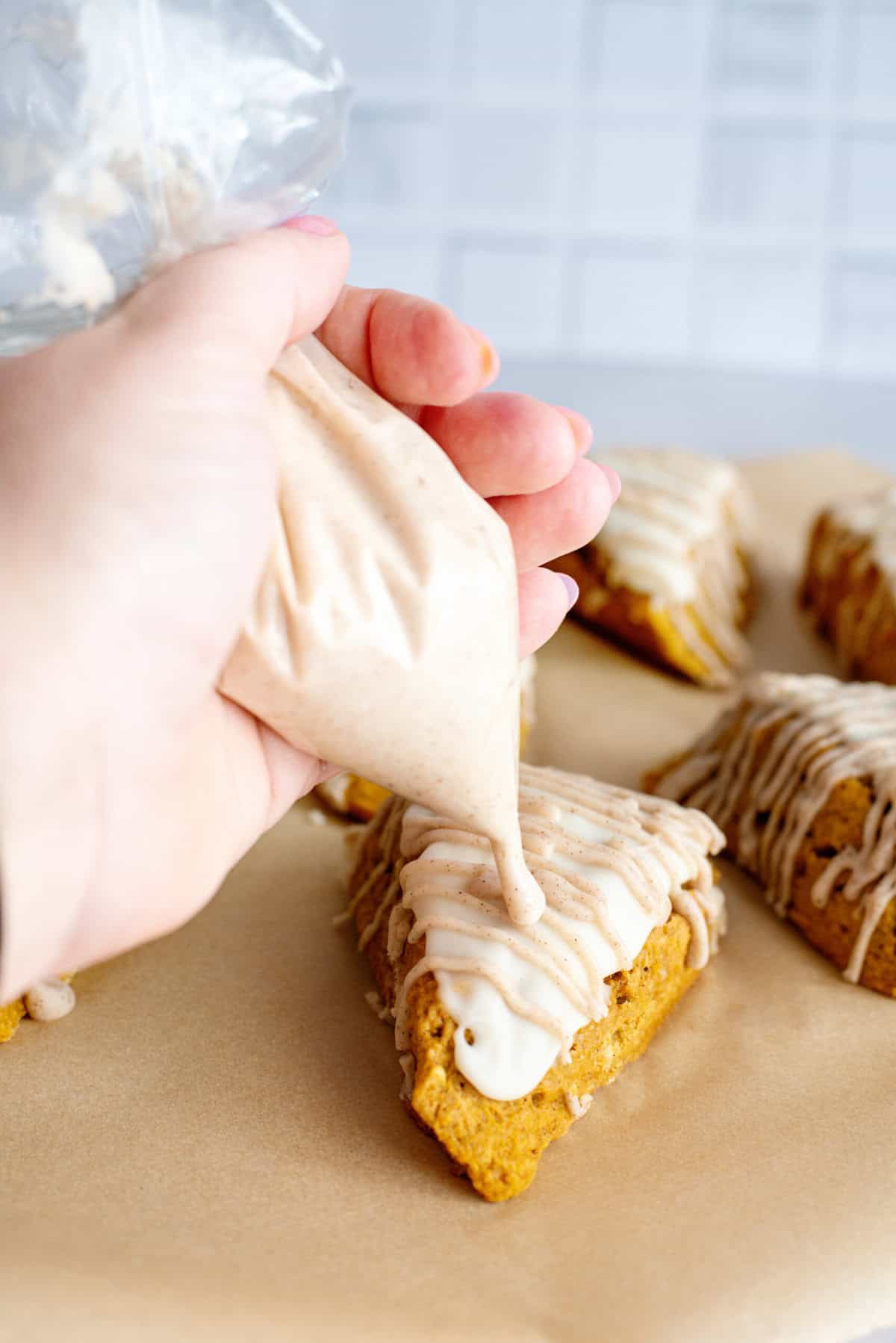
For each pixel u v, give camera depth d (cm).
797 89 105
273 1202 35
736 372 92
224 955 42
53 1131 37
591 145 107
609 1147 37
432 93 105
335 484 31
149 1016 40
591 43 104
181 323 30
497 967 37
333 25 103
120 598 28
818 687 48
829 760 45
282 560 31
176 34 31
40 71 31
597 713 54
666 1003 41
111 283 31
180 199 31
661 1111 38
